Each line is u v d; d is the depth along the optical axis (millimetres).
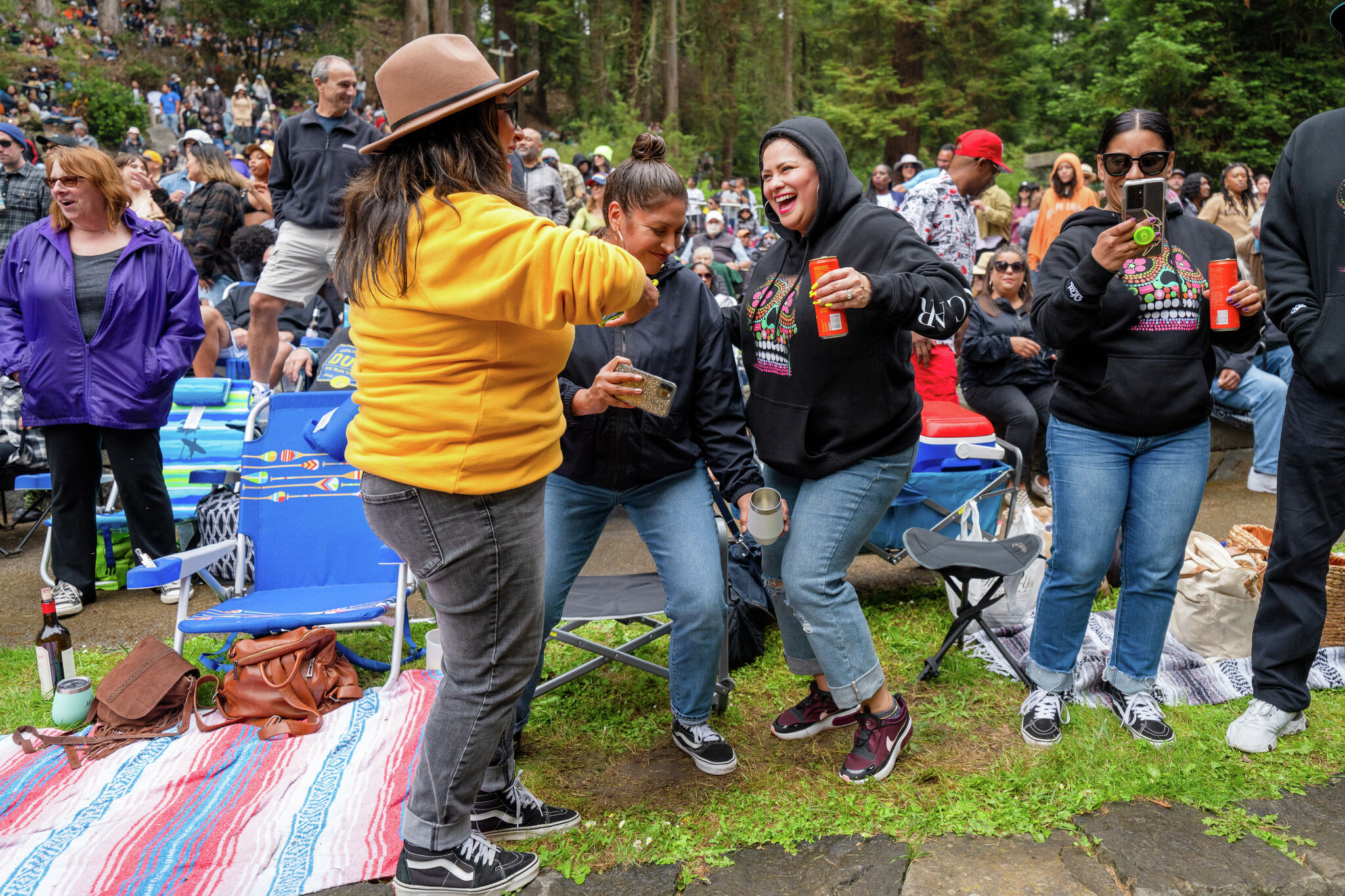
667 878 2377
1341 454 2805
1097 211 2990
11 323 4301
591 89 33719
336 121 5789
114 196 4309
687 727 2955
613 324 2609
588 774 2953
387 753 2988
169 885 2379
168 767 2938
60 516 4441
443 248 1822
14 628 4285
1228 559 3740
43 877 2400
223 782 2852
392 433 1986
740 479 2750
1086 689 3338
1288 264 2916
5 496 6250
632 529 5734
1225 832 2486
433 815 2199
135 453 4438
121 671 3236
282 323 6406
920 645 3857
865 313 2484
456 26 31734
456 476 1973
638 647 3225
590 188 8531
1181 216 2932
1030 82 30453
